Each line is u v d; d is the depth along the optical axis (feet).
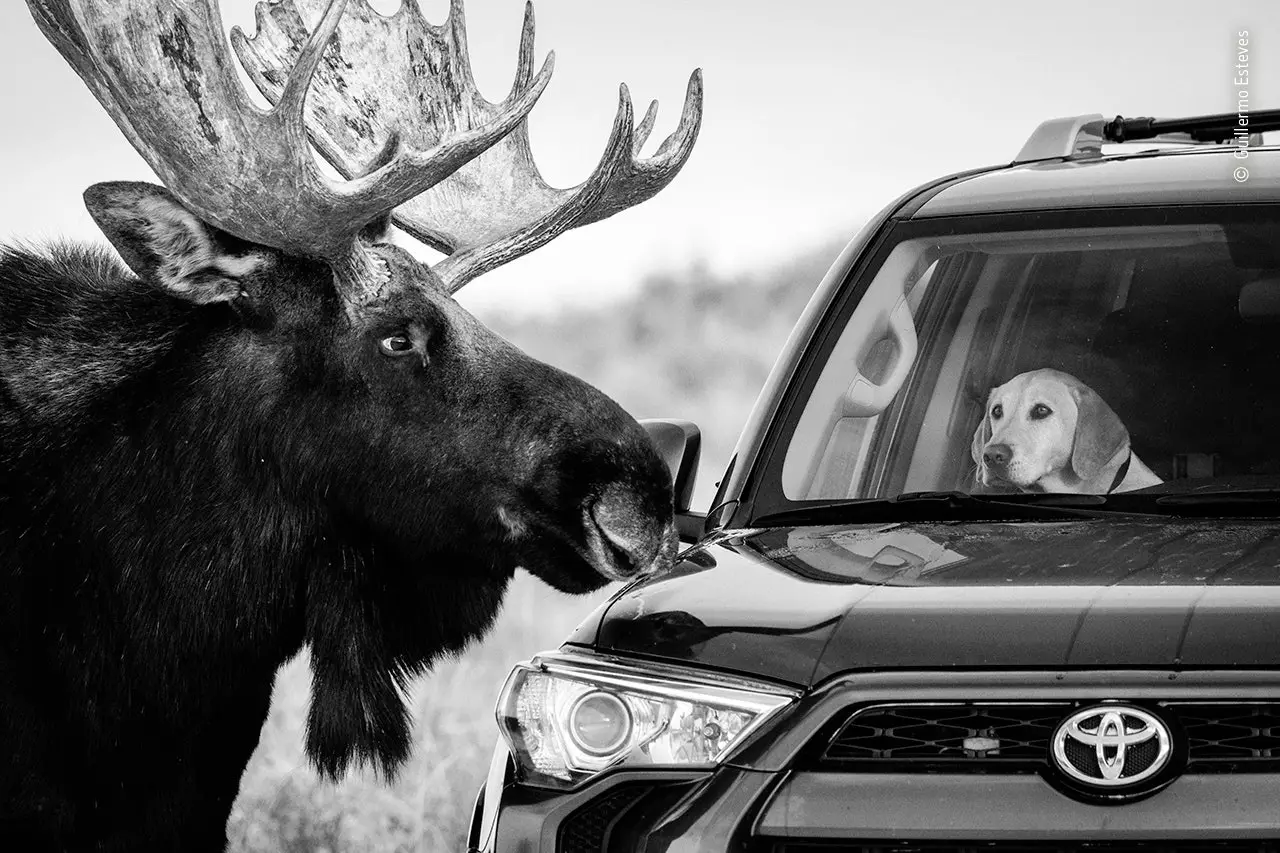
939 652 20.17
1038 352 29.48
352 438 29.91
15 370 29.37
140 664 28.94
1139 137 33.42
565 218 32.71
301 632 31.42
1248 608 19.98
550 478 29.32
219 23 29.58
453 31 36.76
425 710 44.80
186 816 30.04
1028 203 28.76
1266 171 28.53
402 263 30.40
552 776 21.49
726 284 143.84
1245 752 19.34
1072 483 28.12
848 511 25.67
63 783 28.35
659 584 23.36
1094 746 19.33
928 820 19.51
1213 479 25.16
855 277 29.14
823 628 20.88
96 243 32.65
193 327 30.04
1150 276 29.09
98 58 29.32
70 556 28.53
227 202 29.25
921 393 29.94
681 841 20.25
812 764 20.16
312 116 35.68
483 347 30.25
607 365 122.93
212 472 29.58
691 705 20.92
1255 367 28.09
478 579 30.96
